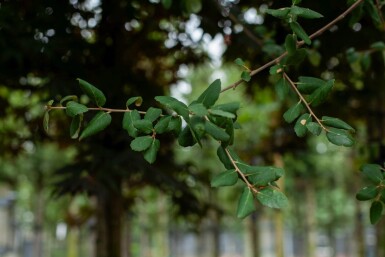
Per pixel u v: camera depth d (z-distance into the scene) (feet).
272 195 4.94
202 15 15.94
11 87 18.71
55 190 17.28
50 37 16.17
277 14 5.92
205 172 22.97
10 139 24.31
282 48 10.02
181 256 93.09
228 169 5.18
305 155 30.60
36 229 50.60
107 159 16.24
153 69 23.73
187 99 36.29
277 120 28.43
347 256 81.92
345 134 5.58
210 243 66.18
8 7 14.73
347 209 69.31
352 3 6.57
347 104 19.63
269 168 5.06
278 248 44.32
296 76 13.82
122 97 16.70
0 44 15.64
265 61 15.60
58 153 45.47
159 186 20.93
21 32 15.53
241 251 107.34
